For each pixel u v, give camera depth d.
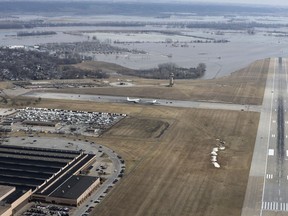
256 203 179.00
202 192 189.12
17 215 168.00
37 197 180.12
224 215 169.00
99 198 183.00
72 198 176.12
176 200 181.62
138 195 186.00
